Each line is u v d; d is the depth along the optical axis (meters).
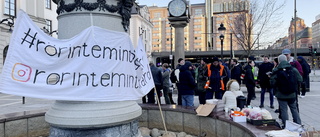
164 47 124.75
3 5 22.80
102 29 4.20
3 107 10.54
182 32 15.12
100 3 4.38
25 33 3.82
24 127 5.46
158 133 6.19
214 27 123.81
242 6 25.88
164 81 9.48
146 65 5.34
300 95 12.11
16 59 3.73
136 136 4.74
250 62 10.50
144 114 6.68
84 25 4.36
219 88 8.05
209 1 124.75
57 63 3.95
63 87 3.95
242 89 15.73
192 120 5.98
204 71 8.51
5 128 5.15
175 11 14.77
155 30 125.94
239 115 4.83
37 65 3.86
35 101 12.77
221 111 5.83
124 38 4.46
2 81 3.62
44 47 3.91
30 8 27.14
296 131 4.09
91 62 4.09
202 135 5.69
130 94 4.55
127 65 4.51
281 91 5.89
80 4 4.34
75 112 4.11
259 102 10.77
